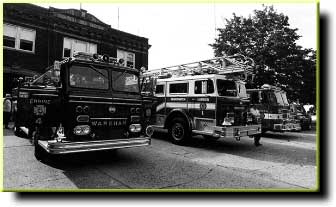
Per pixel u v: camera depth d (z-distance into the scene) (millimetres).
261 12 16562
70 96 4461
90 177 4441
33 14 13578
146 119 6156
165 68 8922
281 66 15570
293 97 17141
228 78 7363
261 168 5418
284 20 16188
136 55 18672
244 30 16453
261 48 15297
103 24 16891
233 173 4977
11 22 12914
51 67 5738
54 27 14375
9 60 12820
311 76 16625
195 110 7375
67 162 5352
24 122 5793
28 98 5594
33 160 5312
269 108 10453
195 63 8125
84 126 4535
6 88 12703
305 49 16609
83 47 15734
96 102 4758
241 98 7789
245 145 8375
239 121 7527
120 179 4398
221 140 9328
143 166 5238
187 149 7188
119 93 5258
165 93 8383
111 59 5473
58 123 4738
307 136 11531
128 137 5203
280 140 10016
